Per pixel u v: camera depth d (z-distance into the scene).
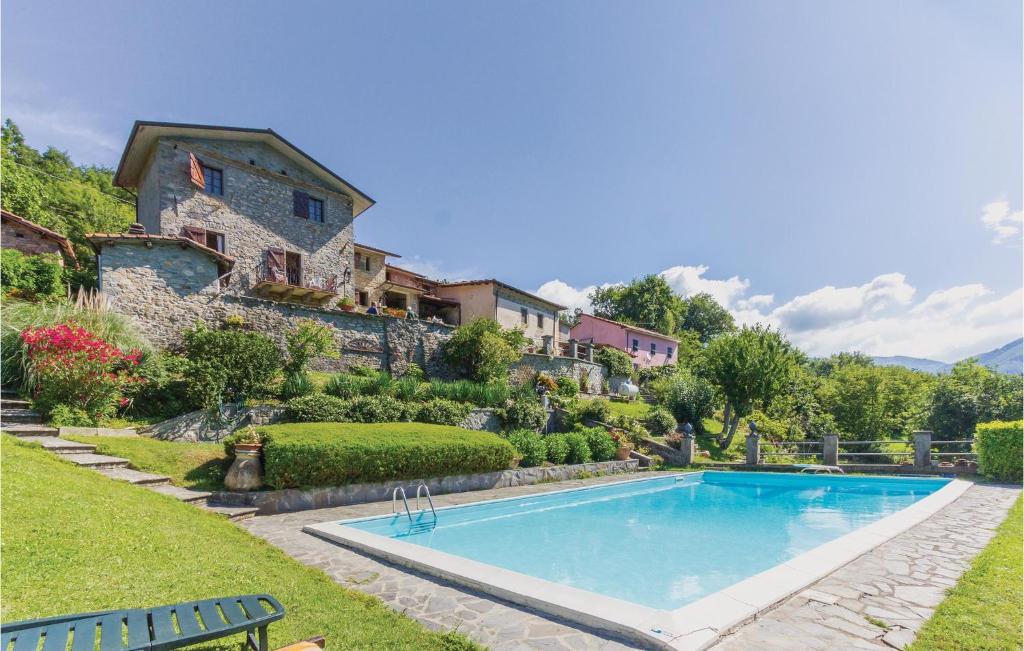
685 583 6.05
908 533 6.81
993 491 10.57
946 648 3.40
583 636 3.68
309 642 2.71
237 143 20.38
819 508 11.02
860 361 54.88
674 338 44.56
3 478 4.87
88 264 21.94
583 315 41.34
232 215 19.84
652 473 15.72
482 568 5.04
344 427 10.49
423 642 3.48
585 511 10.54
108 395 9.99
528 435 14.30
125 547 4.19
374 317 19.02
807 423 26.36
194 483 8.53
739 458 19.62
